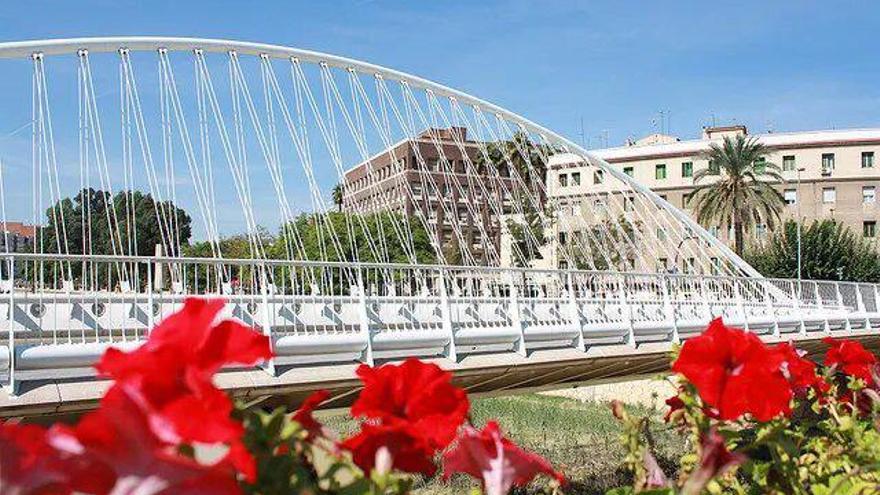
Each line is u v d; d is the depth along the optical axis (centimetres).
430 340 1235
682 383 247
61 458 113
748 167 6000
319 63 2845
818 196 6644
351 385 1102
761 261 5819
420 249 5716
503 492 180
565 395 3369
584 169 7131
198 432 117
